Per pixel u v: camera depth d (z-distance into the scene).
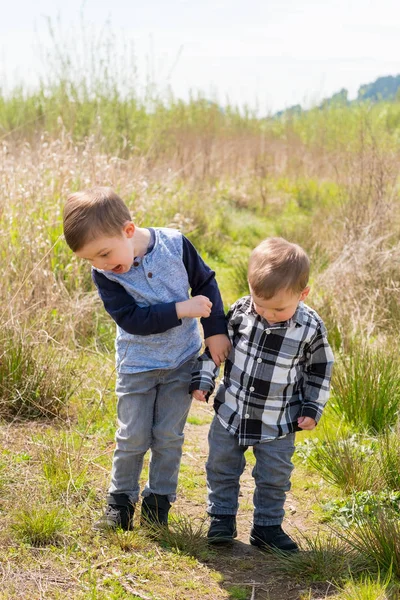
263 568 2.90
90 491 3.34
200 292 3.09
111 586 2.65
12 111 13.25
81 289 5.61
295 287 2.73
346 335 5.47
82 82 11.79
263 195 12.99
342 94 18.39
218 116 17.25
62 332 5.18
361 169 8.44
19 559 2.78
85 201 2.72
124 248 2.79
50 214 6.05
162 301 2.95
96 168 6.99
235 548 3.07
